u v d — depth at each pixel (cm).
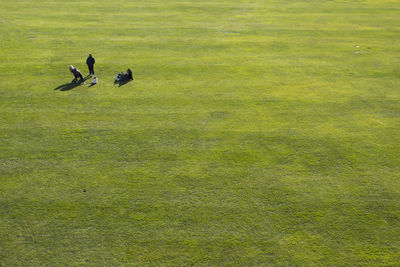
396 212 1123
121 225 1073
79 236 1034
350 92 1895
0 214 1098
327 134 1523
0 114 1630
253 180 1256
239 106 1752
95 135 1495
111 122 1594
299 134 1523
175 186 1227
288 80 2045
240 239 1034
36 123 1570
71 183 1229
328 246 1015
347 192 1203
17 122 1571
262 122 1612
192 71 2150
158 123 1594
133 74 2097
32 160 1334
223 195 1190
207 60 2327
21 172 1272
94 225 1071
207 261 971
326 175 1280
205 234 1048
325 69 2206
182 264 962
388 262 967
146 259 973
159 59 2328
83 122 1588
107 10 3634
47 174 1267
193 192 1202
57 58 2312
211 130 1548
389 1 4259
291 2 4234
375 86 1962
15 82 1955
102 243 1016
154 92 1883
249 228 1069
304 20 3378
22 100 1762
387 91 1902
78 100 1778
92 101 1773
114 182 1239
